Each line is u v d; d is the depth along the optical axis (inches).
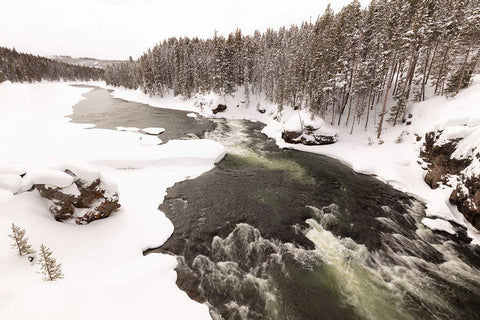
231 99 2630.4
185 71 2960.1
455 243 581.9
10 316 271.9
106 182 548.7
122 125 1646.2
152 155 968.9
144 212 610.9
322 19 2124.8
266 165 1061.8
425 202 770.2
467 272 491.5
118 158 909.2
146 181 809.5
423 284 452.8
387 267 492.7
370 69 1435.8
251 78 2910.9
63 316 287.9
